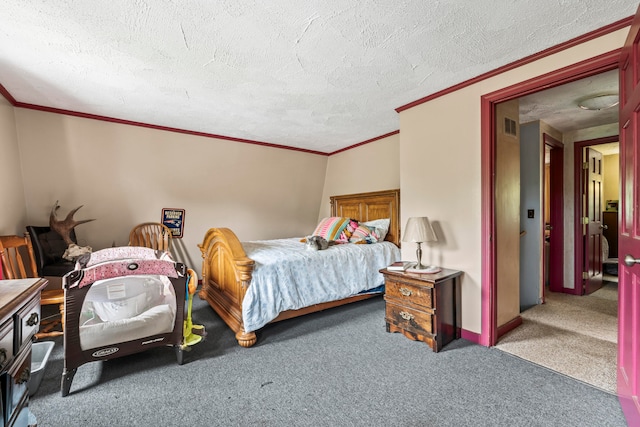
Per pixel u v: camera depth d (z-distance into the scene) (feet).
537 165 10.87
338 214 16.14
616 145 14.12
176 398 5.55
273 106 9.68
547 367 6.53
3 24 5.31
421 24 5.41
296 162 15.97
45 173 10.14
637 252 4.18
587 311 10.16
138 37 5.78
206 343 7.89
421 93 8.55
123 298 6.58
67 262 9.64
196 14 5.09
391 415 5.07
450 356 7.07
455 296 7.94
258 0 4.74
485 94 7.41
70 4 4.81
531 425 4.81
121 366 6.68
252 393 5.71
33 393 5.61
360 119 11.12
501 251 8.20
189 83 7.93
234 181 14.37
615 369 6.42
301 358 7.06
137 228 12.11
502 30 5.62
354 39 5.88
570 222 12.25
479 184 7.59
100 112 10.28
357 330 8.73
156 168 12.23
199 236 13.91
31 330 3.48
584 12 5.12
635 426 4.32
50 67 7.02
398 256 11.39
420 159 8.97
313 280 9.15
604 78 7.36
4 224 8.39
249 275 7.81
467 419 4.96
